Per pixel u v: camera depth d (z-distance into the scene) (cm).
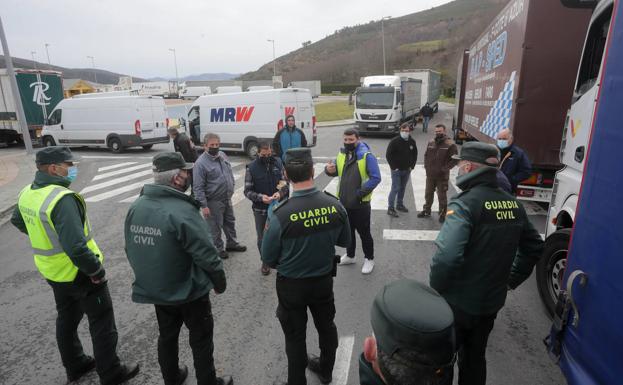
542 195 623
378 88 1923
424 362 110
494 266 238
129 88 6053
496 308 247
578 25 554
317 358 329
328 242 272
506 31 706
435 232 650
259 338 375
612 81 211
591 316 213
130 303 451
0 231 751
